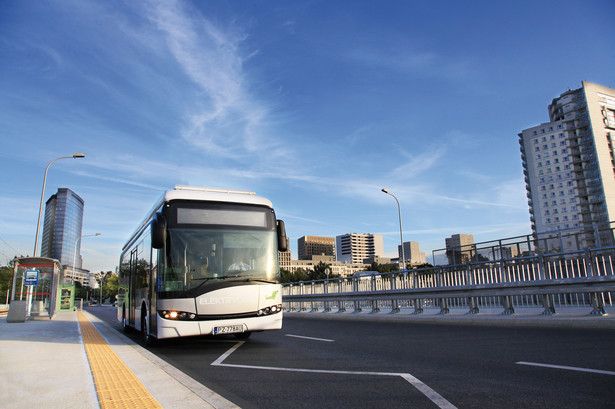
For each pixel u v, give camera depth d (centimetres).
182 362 750
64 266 5772
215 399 436
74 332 1351
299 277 10244
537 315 1177
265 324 869
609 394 434
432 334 1054
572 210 14838
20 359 737
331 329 1327
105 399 441
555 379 506
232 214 927
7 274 6831
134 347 899
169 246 852
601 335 848
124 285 1517
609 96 15225
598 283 1059
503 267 1338
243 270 882
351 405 437
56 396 460
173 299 818
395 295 1742
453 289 1473
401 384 516
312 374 597
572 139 15075
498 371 567
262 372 626
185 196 917
